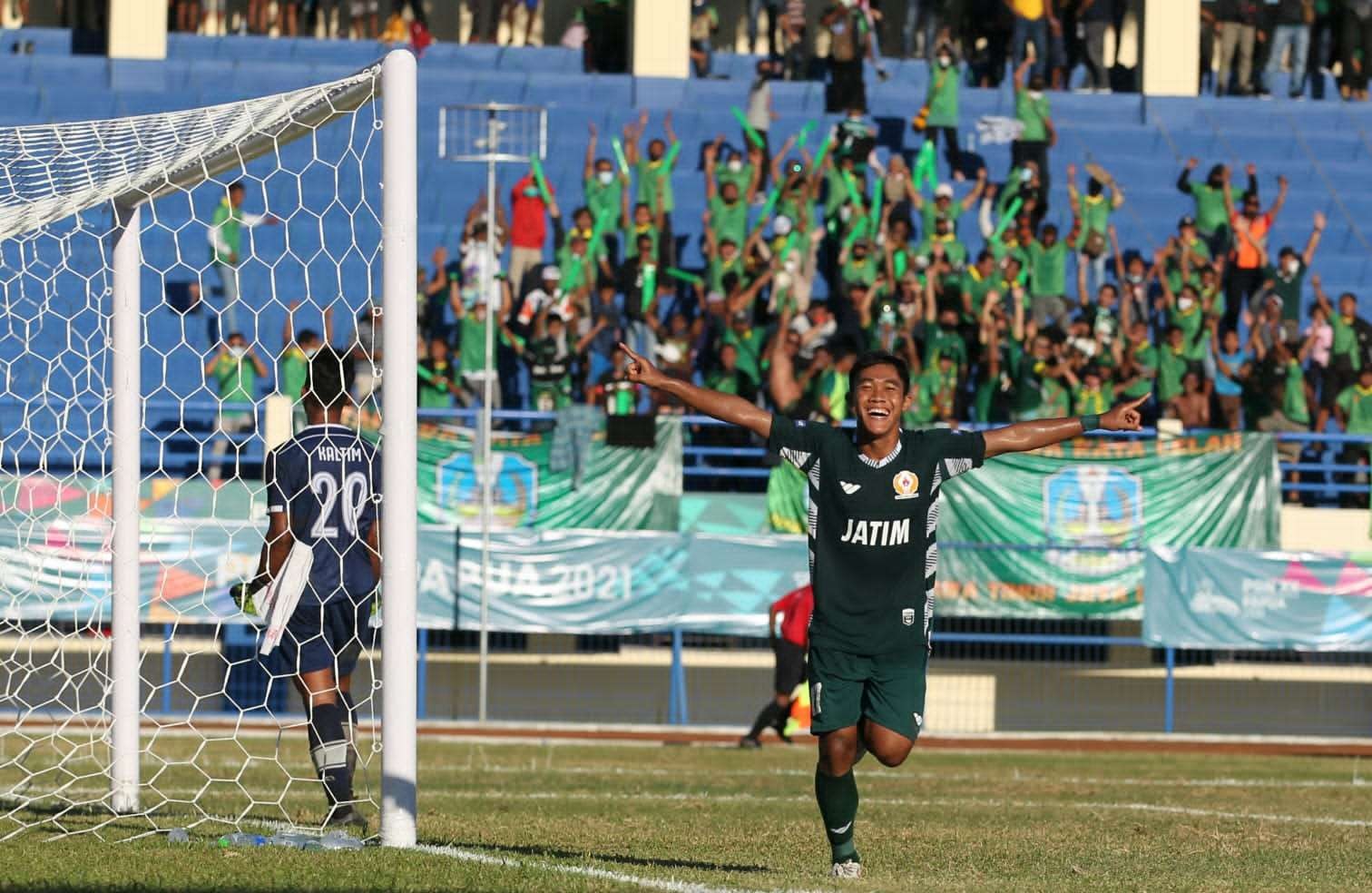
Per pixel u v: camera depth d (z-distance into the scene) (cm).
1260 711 4756
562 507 4531
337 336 4866
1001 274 4991
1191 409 4903
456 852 1623
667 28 6159
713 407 1479
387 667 1683
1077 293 5391
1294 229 5900
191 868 1460
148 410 4856
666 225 5262
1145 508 4575
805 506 4606
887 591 1459
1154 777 3316
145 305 5084
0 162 2094
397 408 1678
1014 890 1478
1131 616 4488
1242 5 6322
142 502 4194
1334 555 4472
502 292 4969
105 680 2120
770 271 4994
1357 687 4784
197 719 4156
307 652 1942
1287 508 4772
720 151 5850
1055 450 4572
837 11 5588
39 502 3841
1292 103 6303
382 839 1678
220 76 6081
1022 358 4831
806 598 3844
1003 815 2378
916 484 1455
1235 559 4462
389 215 1698
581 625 4366
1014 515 4531
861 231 5125
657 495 4566
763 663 4662
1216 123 6266
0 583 3806
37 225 1905
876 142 5928
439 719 4547
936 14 6288
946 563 4488
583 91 6156
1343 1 6475
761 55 6550
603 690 4662
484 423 4369
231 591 1967
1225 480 4603
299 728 4053
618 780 2928
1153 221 5841
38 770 2797
